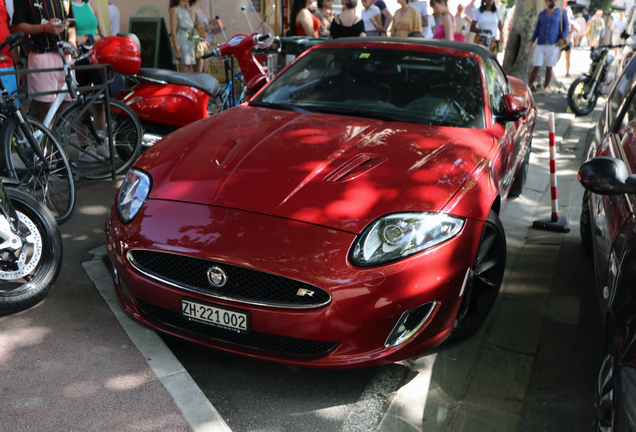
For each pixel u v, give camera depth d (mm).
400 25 9398
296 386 2695
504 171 3477
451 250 2527
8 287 3125
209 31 8242
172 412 2295
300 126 3295
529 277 3955
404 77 3812
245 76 6355
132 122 5227
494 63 4332
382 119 3496
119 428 2184
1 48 3881
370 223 2461
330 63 4031
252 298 2422
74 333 2789
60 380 2432
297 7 8422
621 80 4039
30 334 2754
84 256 3654
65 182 4312
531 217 5102
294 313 2371
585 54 22422
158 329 2680
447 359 2982
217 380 2701
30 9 4742
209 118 3584
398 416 2529
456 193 2682
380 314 2395
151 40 8320
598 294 2619
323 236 2414
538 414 2613
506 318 3422
